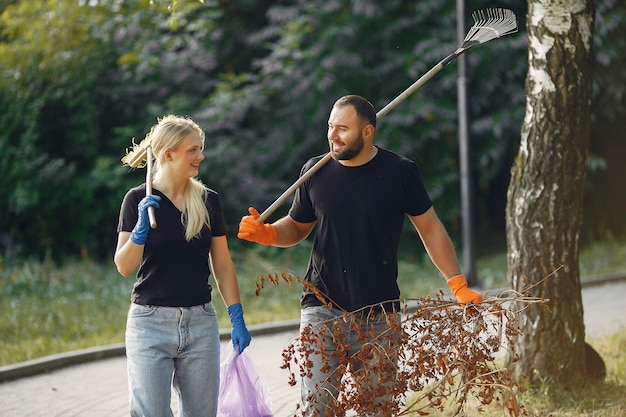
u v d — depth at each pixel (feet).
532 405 36.94
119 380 47.42
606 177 110.01
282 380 46.52
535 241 38.40
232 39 104.68
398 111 96.89
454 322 24.91
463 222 77.36
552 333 38.42
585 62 38.14
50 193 95.20
